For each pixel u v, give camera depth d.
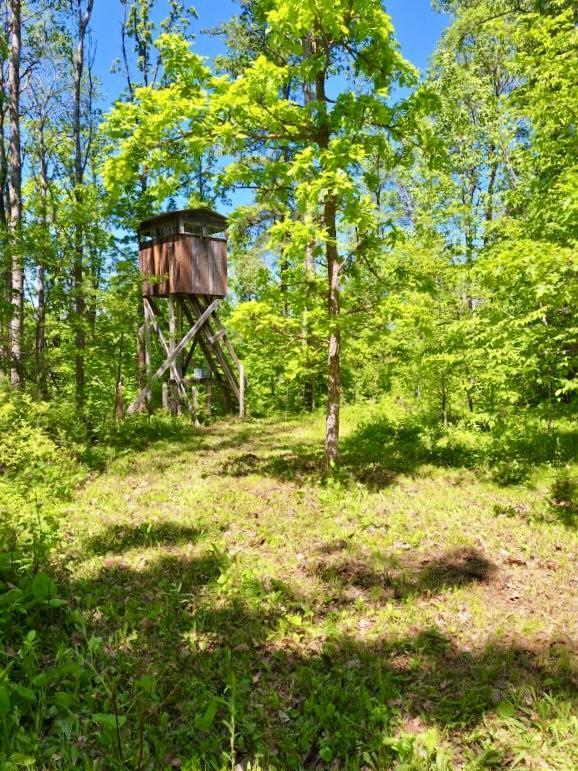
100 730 3.23
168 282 16.34
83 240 13.07
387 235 8.62
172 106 7.62
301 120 8.14
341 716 3.37
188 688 3.62
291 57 15.68
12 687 3.11
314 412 17.95
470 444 9.89
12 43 14.12
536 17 8.08
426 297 9.09
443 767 2.95
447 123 17.77
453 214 11.69
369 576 5.39
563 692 3.52
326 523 6.78
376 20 7.43
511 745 3.13
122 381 17.31
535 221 8.07
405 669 3.92
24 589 4.44
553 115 7.49
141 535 6.38
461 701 3.49
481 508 7.12
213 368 18.81
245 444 12.27
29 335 13.70
